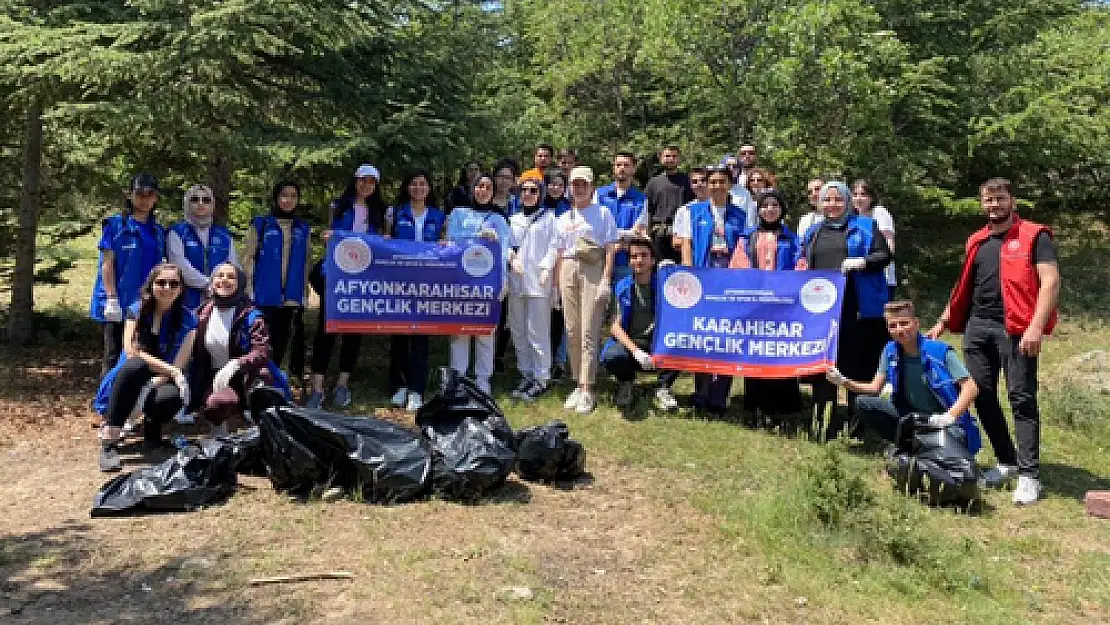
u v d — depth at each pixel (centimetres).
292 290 745
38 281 1120
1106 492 564
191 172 1012
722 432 691
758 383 736
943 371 595
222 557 439
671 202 888
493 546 460
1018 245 586
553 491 555
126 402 582
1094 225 1759
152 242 690
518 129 1273
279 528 475
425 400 766
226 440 550
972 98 1409
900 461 565
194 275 682
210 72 739
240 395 613
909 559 448
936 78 1337
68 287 1380
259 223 736
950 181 1620
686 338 716
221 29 708
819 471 531
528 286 773
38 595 398
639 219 827
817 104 1230
